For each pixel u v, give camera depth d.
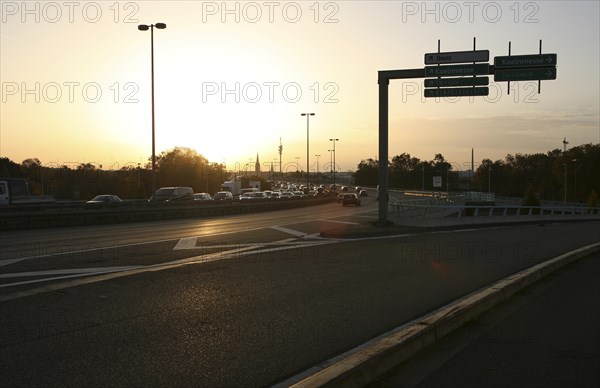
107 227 25.02
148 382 4.93
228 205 40.62
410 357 5.88
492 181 127.12
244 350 5.96
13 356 5.61
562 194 109.25
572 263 14.20
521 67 22.09
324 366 5.43
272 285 9.98
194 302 8.36
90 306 7.93
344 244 17.83
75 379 4.98
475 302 7.97
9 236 19.50
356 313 7.84
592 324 7.47
